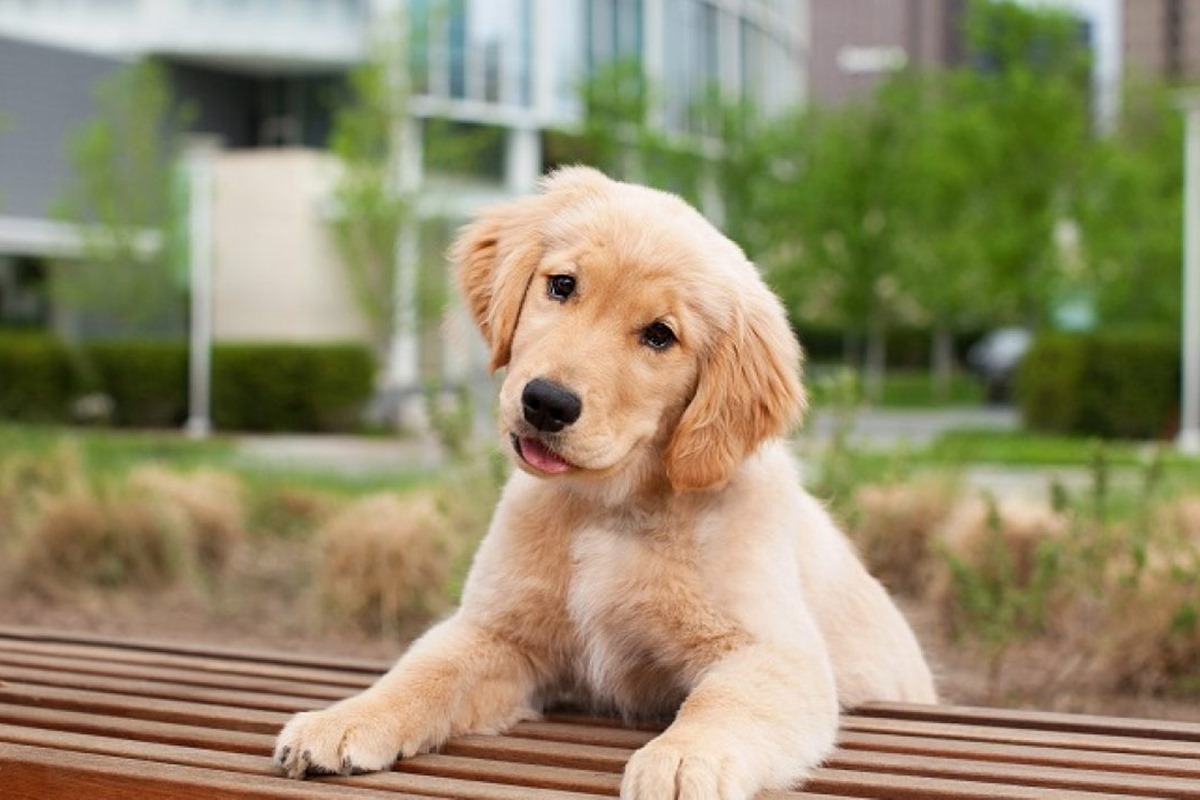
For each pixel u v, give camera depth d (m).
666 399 1.25
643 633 1.28
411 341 9.83
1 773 1.16
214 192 9.16
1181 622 1.98
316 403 7.85
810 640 1.27
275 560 3.17
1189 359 6.96
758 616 1.25
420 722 1.22
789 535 1.31
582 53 11.47
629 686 1.31
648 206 1.29
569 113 11.35
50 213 8.99
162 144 9.84
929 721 1.34
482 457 2.59
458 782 1.15
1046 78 10.33
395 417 8.55
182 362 7.98
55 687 1.38
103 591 2.79
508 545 1.30
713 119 10.34
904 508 2.78
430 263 8.70
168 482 3.23
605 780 1.16
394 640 2.43
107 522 2.83
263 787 1.12
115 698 1.33
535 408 1.20
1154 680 2.03
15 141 9.43
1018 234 9.67
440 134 9.15
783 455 1.37
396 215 8.35
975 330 15.81
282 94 11.31
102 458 4.53
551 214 1.31
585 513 1.29
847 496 2.46
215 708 1.31
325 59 10.63
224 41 10.52
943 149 10.22
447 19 10.09
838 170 10.36
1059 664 2.14
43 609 2.66
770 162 10.36
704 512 1.28
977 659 2.19
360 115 8.75
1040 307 10.15
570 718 1.33
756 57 13.67
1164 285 9.43
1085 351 7.22
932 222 10.38
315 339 9.92
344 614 2.50
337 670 1.52
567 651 1.32
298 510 3.49
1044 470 5.17
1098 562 2.13
